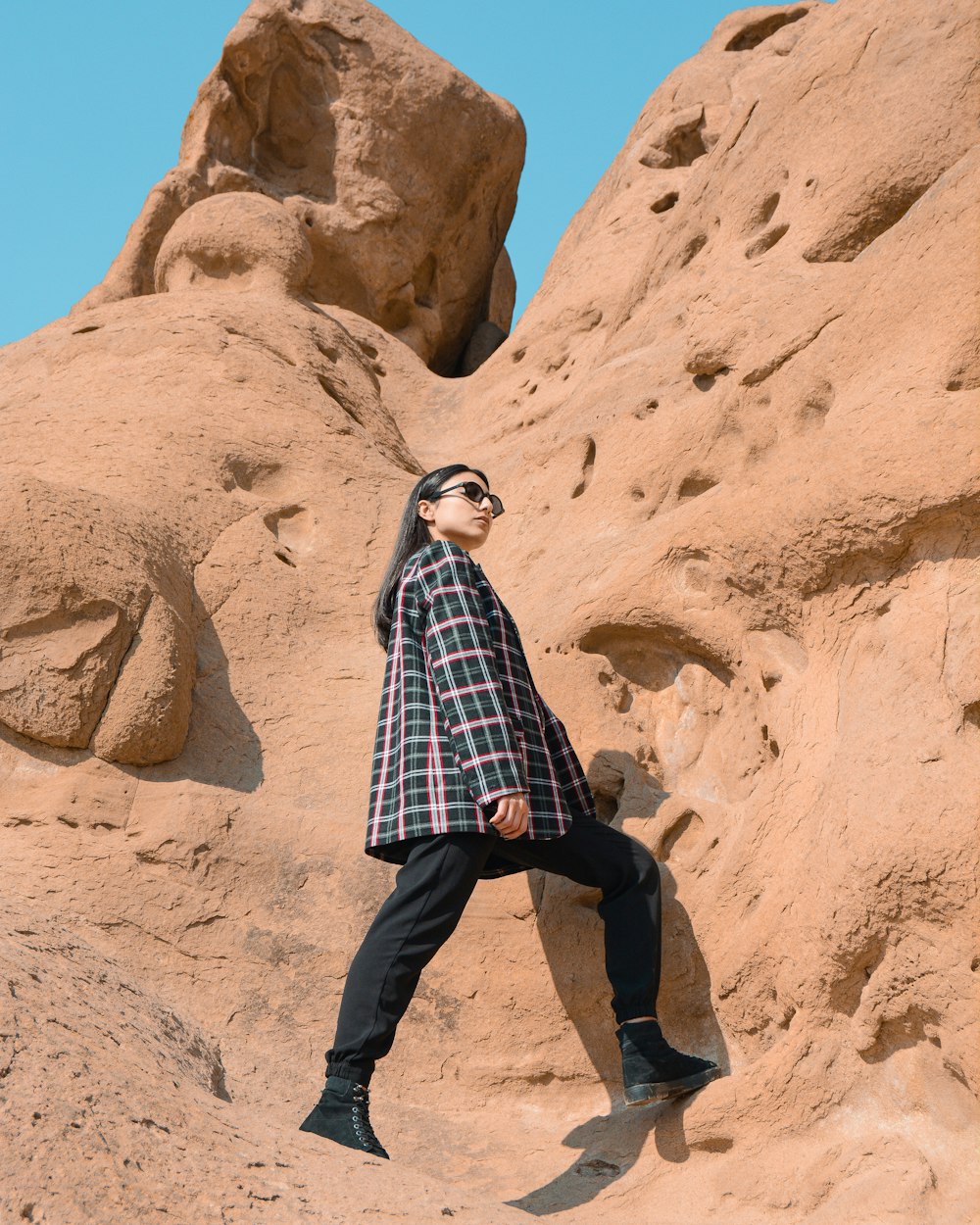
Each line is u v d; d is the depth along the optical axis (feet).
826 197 13.19
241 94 24.06
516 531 14.51
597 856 8.93
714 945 9.25
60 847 10.20
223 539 13.52
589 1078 9.37
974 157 10.51
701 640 10.42
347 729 11.83
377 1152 7.82
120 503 12.60
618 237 20.57
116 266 23.40
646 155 22.41
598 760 10.56
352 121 24.47
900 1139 7.77
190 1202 6.05
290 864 10.44
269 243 19.02
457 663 8.43
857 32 13.89
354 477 15.15
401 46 24.68
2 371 18.30
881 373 10.22
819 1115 8.12
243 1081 9.10
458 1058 9.59
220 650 12.40
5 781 10.69
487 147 25.45
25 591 10.87
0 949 7.93
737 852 9.36
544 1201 8.25
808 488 9.61
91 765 10.71
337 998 9.84
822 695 9.39
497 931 9.95
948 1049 7.64
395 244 24.72
